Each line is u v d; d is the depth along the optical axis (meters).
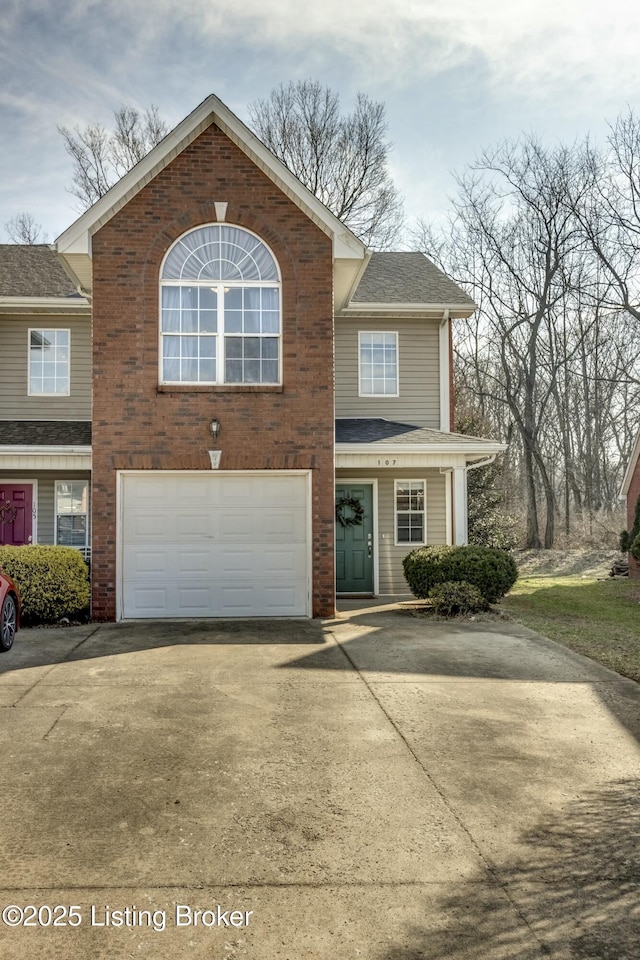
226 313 10.91
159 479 10.71
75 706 6.12
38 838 3.74
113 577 10.46
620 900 3.18
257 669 7.48
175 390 10.62
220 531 10.80
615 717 5.98
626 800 4.29
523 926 2.97
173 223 10.76
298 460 10.78
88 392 14.55
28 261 16.30
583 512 29.66
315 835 3.80
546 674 7.40
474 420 20.25
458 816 4.05
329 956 2.76
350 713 5.98
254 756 4.97
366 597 14.05
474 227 29.34
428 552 12.04
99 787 4.41
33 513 14.09
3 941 2.85
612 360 30.58
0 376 14.42
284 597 10.88
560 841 3.75
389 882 3.32
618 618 11.80
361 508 14.66
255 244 10.96
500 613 11.23
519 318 28.83
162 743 5.21
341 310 14.52
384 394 15.11
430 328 15.28
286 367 10.82
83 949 2.80
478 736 5.45
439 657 8.09
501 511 25.50
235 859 3.53
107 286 10.61
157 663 7.73
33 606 9.86
